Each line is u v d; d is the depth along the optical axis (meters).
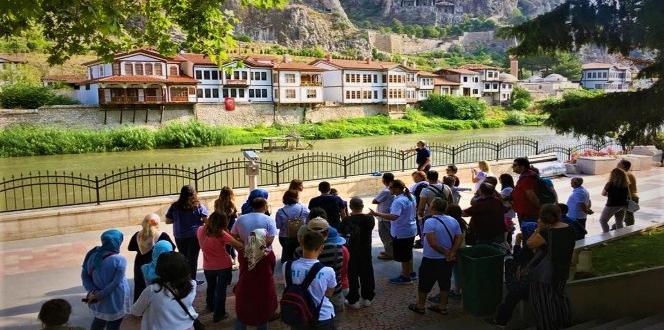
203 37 12.20
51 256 11.03
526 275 6.65
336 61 86.56
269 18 163.50
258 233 5.96
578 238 8.93
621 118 8.68
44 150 49.84
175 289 4.77
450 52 184.12
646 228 10.48
